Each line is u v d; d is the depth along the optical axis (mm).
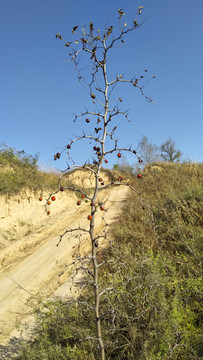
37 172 13523
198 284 3646
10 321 4711
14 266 7270
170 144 27297
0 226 9320
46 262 7230
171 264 4387
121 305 3357
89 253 6980
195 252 4480
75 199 15000
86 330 3330
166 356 2855
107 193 17438
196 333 3145
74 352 3125
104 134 2564
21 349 3521
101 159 2584
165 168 14656
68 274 6141
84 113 2447
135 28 2514
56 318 3617
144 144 24594
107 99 2564
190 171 10820
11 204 10258
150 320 3184
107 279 4320
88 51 2521
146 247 5391
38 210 11477
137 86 2605
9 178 11156
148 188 10266
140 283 3664
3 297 5664
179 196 7340
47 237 9391
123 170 24938
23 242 8945
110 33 2545
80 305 3793
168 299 3477
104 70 2578
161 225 6094
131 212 8578
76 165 2400
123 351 3072
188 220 5926
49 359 3176
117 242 6410
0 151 12977
